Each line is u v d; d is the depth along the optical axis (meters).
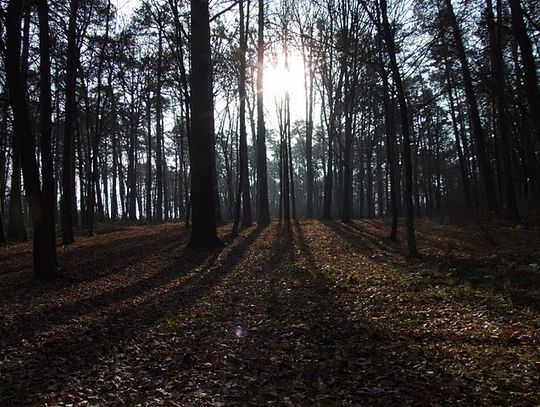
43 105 14.41
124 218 46.78
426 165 58.06
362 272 12.41
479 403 4.73
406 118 14.80
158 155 42.03
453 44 21.44
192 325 8.19
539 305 8.14
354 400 4.96
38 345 7.20
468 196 36.88
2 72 21.97
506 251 14.52
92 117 40.28
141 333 7.71
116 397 5.19
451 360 5.91
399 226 25.47
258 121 30.34
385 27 14.70
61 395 5.25
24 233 26.08
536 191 35.59
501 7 20.72
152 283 12.22
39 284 12.14
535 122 12.71
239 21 25.41
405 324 7.65
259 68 28.45
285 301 9.85
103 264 15.38
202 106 17.95
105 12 24.11
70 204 22.86
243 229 26.08
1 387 5.54
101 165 54.97
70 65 21.58
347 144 29.06
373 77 29.00
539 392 4.87
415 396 4.97
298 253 16.97
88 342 7.30
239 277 12.82
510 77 29.03
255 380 5.66
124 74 32.72
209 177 18.31
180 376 5.84
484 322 7.45
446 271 11.75
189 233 24.62
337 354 6.41
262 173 30.48
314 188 71.88
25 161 12.48
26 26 21.23
